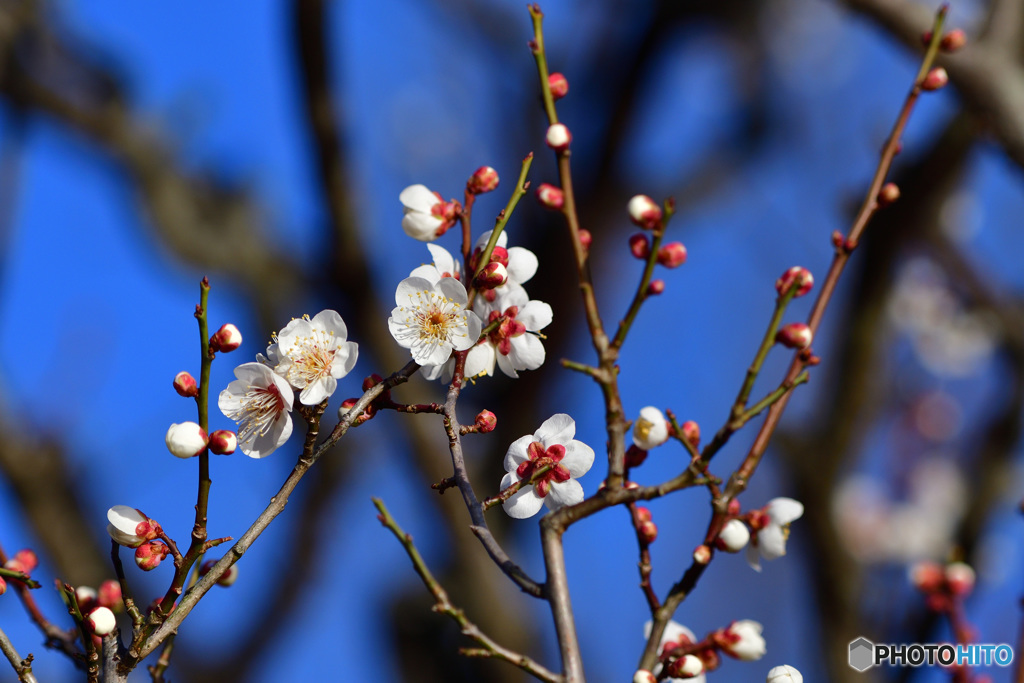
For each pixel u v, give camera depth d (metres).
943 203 5.09
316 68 3.82
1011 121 2.94
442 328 1.73
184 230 4.93
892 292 4.89
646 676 1.70
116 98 4.92
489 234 1.84
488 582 4.39
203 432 1.56
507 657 1.56
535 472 1.73
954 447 6.01
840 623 4.39
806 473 4.66
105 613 1.57
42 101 4.71
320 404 1.63
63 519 4.38
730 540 1.81
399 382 1.70
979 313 5.30
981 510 4.60
